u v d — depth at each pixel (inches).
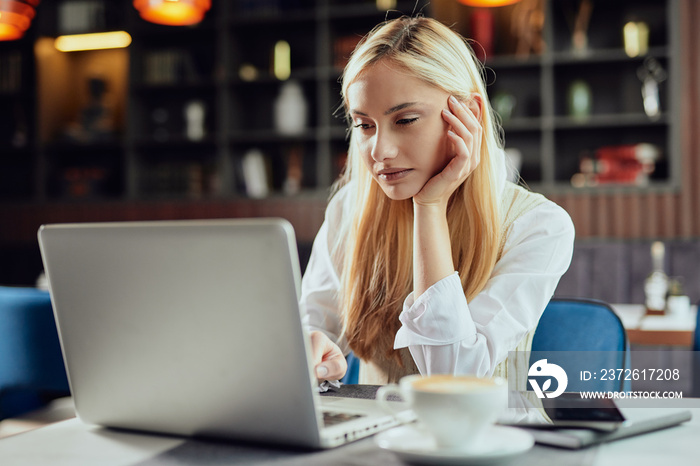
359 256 54.0
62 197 191.2
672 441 32.1
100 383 34.9
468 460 26.8
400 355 53.1
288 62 181.0
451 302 44.5
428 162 47.0
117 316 33.0
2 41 191.5
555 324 51.3
